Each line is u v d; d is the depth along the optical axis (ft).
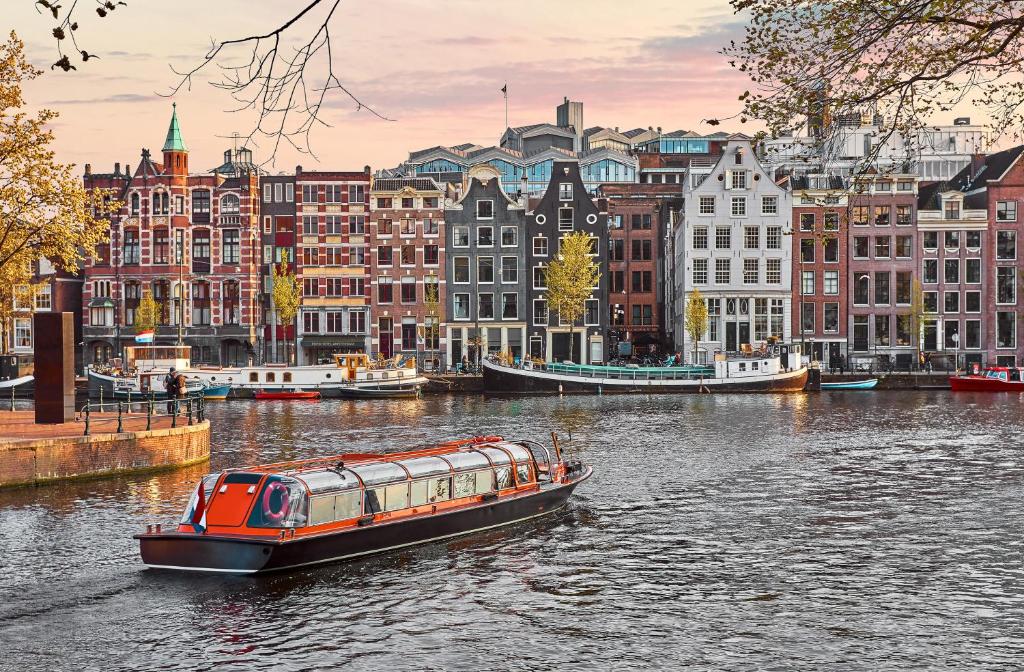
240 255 332.39
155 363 270.26
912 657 65.62
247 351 334.24
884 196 328.08
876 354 330.13
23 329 335.26
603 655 65.87
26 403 258.16
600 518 103.60
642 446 159.12
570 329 323.98
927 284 329.11
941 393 280.10
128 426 132.98
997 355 328.08
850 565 86.43
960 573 84.02
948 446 158.71
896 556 89.35
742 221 328.49
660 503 111.34
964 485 122.62
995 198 327.06
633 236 368.68
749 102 50.67
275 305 318.86
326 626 70.85
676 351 347.36
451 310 333.62
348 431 182.70
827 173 232.94
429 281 333.42
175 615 72.90
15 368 329.72
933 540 94.94
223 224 332.80
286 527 81.61
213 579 80.69
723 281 329.31
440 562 86.22
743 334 329.72
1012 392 281.74
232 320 333.42
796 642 68.23
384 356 334.44
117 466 121.70
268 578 80.79
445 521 92.27
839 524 101.40
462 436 174.09
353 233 333.62
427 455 96.99
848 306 330.34
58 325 134.00
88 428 119.96
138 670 63.52
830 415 212.02
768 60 49.83
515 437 172.14
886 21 47.42
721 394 280.10
